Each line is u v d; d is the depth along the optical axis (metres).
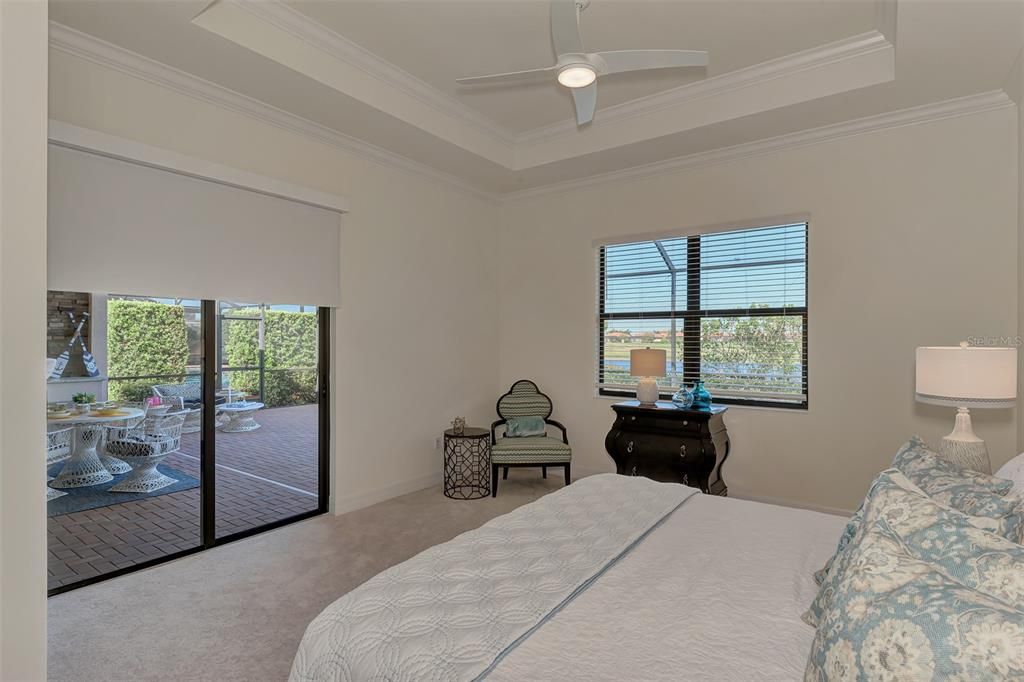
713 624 1.35
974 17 2.47
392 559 3.13
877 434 3.65
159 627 2.38
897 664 0.88
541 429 4.79
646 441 4.04
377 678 1.20
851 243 3.73
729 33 3.04
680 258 4.52
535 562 1.68
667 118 3.87
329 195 3.79
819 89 3.30
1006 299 3.24
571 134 4.34
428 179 4.66
